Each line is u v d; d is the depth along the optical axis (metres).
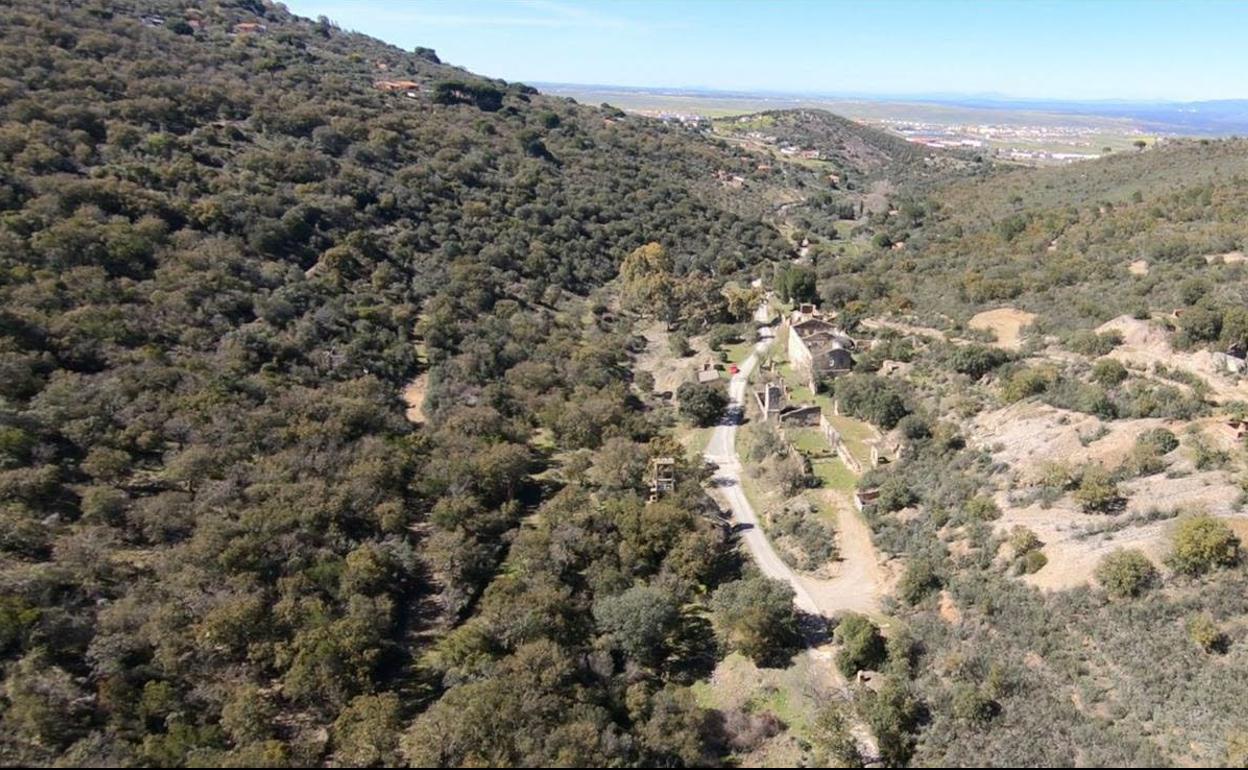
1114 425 55.81
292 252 92.75
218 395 61.88
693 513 61.09
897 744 38.88
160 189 89.50
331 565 50.00
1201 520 40.75
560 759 37.53
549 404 81.69
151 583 44.84
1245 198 104.44
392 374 81.81
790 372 93.56
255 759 35.56
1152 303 75.00
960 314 89.38
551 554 55.91
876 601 52.31
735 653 49.66
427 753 37.69
